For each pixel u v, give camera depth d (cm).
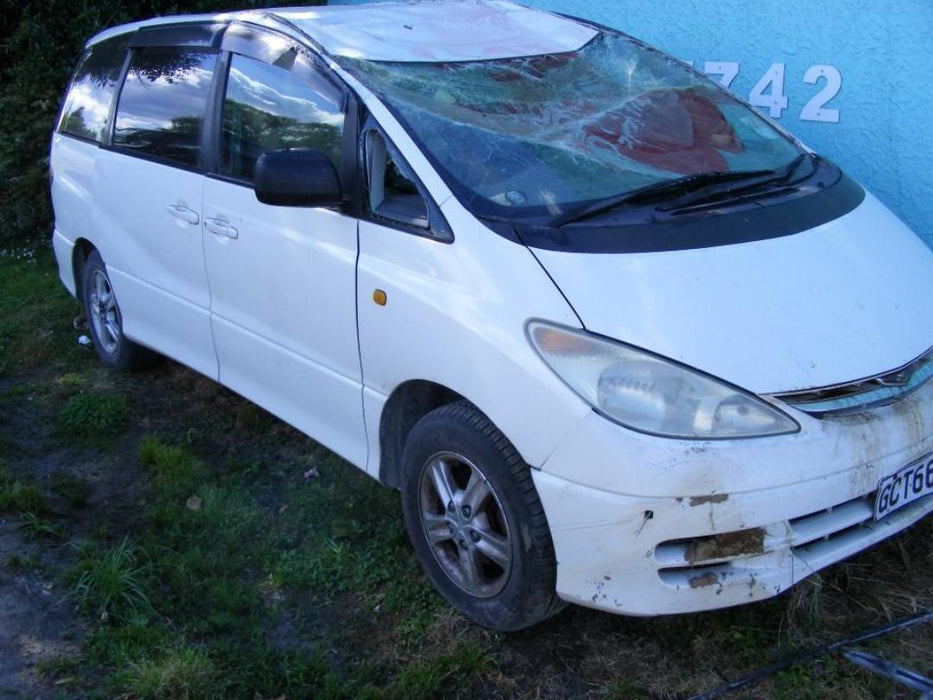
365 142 348
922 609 327
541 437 284
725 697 295
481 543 315
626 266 297
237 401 511
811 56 508
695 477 268
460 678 307
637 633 326
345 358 361
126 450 466
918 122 478
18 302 676
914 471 303
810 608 321
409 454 336
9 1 781
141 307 498
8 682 303
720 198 343
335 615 342
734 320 289
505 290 297
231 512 405
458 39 411
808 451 277
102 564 354
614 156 355
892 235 355
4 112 793
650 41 577
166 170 457
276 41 407
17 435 482
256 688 305
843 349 294
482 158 338
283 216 382
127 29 532
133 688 297
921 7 464
